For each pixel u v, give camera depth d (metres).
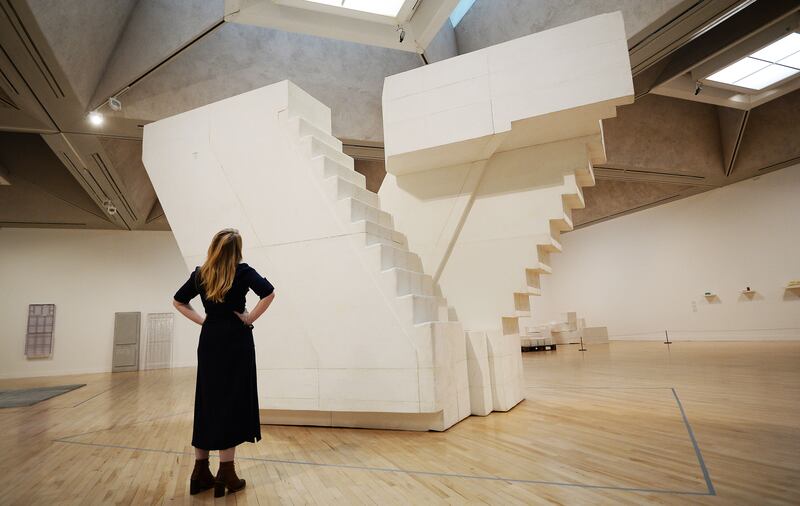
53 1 4.39
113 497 2.12
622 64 3.54
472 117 3.94
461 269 4.41
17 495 2.20
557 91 3.68
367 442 2.99
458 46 8.41
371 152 8.64
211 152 4.04
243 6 5.12
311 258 3.60
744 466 2.18
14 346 11.73
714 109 10.69
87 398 6.41
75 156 8.00
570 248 16.91
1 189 10.61
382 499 1.96
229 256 2.26
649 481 2.03
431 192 4.57
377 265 3.38
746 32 6.55
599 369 7.06
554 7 6.48
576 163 4.14
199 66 6.85
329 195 3.61
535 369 7.69
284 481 2.27
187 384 7.96
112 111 6.46
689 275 12.98
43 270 12.23
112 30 5.61
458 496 1.95
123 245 12.98
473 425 3.36
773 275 11.09
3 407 5.70
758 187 11.39
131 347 12.45
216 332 2.21
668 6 5.38
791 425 2.96
